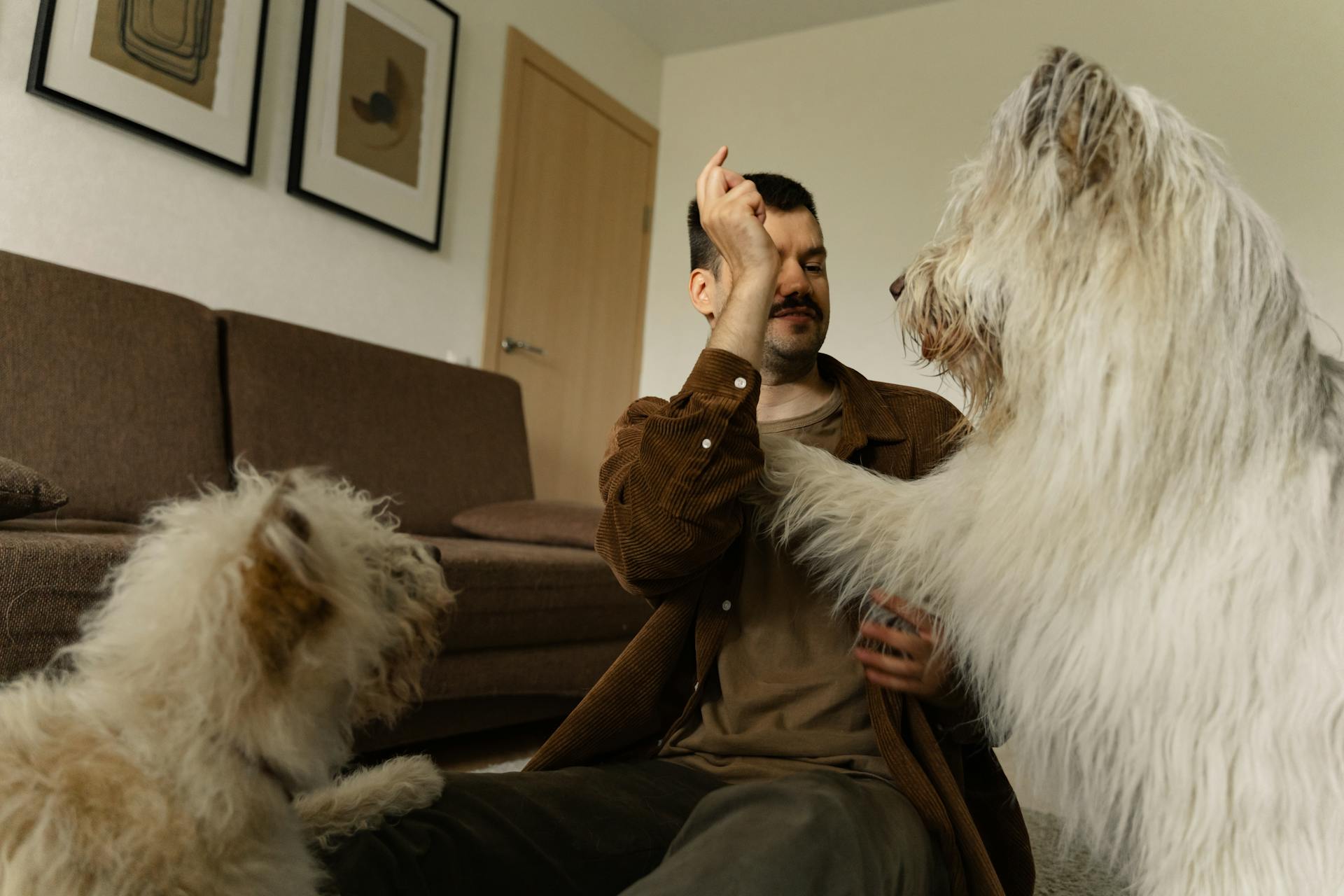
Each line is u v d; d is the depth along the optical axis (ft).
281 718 2.47
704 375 3.36
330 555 2.59
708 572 3.76
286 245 10.20
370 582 2.84
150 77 8.73
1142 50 13.05
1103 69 3.34
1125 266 3.14
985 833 3.84
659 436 3.29
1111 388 3.11
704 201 3.75
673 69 16.67
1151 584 3.03
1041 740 3.35
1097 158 3.28
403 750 7.52
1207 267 3.06
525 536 8.98
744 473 3.32
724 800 2.73
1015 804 3.83
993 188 3.59
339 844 3.01
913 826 2.94
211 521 2.67
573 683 8.07
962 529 3.66
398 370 9.80
